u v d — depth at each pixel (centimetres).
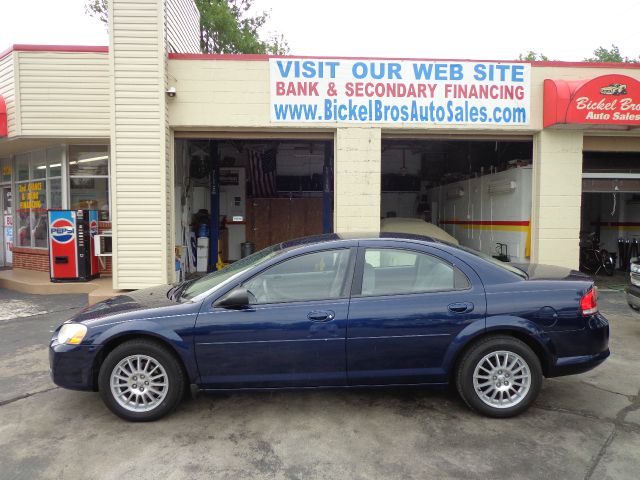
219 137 938
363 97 900
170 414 412
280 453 346
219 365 389
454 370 402
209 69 895
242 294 382
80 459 341
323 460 337
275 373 391
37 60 940
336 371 392
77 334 395
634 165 1092
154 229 870
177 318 389
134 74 854
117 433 379
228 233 1609
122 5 848
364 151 905
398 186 1847
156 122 859
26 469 328
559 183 926
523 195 975
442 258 409
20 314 791
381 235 446
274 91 898
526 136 949
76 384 394
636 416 402
